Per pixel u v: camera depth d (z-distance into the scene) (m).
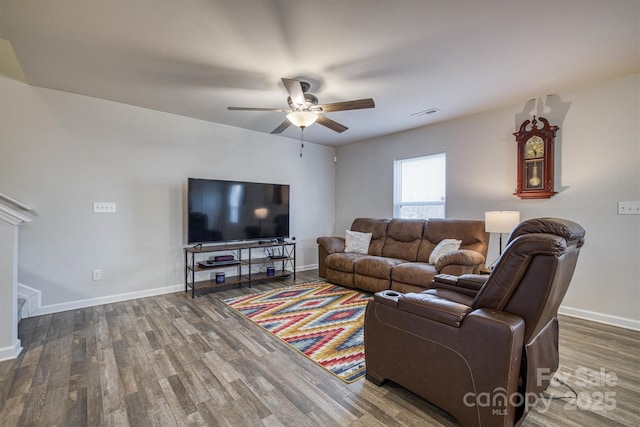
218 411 1.65
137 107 3.68
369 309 1.92
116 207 3.56
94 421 1.57
